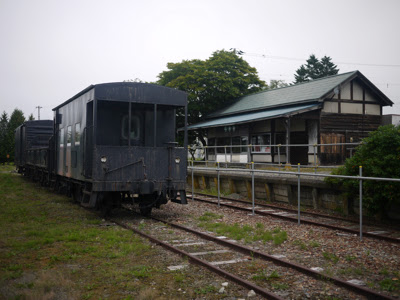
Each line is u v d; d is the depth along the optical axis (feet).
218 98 102.42
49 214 35.96
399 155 29.99
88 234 26.78
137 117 35.76
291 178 42.22
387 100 74.74
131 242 24.85
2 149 171.01
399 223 30.81
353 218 34.17
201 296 15.85
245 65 107.55
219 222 32.65
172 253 22.20
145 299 15.30
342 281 16.85
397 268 19.31
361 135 73.10
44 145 78.18
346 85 71.51
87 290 16.46
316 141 67.72
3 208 38.78
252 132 79.66
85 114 34.99
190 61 108.37
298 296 15.79
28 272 18.75
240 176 51.34
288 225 31.42
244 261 20.83
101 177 31.32
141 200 35.50
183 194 34.88
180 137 107.45
